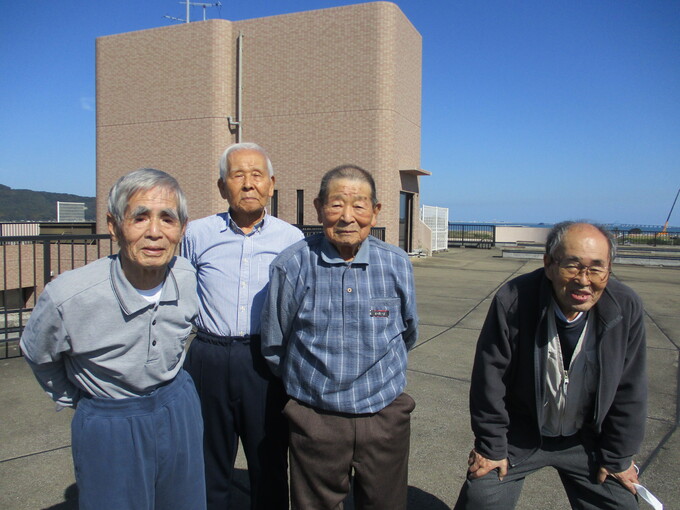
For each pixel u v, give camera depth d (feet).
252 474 7.76
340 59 48.47
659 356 18.15
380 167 47.70
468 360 17.37
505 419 6.74
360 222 6.41
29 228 56.70
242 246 7.84
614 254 6.15
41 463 10.17
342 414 6.60
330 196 6.39
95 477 5.51
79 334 5.29
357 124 48.19
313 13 49.16
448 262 53.11
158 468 5.82
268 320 6.94
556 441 6.97
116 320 5.39
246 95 52.26
